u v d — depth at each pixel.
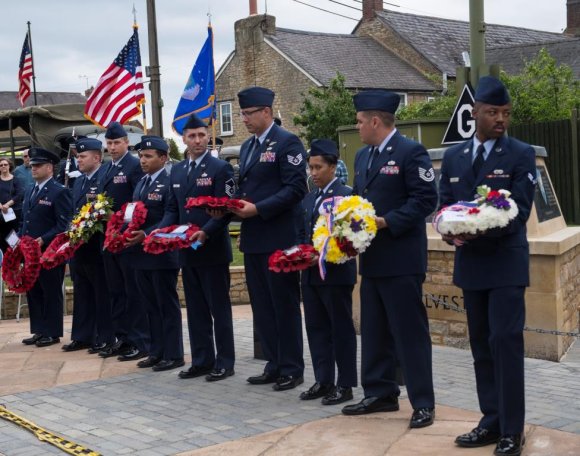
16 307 11.62
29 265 8.88
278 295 6.85
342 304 6.34
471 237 4.89
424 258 5.78
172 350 7.89
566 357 7.71
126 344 8.62
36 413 6.49
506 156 5.03
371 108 5.78
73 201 8.97
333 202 5.99
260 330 7.14
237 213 6.59
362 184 5.88
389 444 5.33
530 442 5.26
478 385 5.28
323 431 5.68
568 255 8.02
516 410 4.99
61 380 7.60
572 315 8.24
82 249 8.67
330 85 25.83
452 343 8.23
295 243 6.81
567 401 6.25
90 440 5.73
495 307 5.00
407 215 5.58
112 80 12.72
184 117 13.02
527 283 5.04
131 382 7.41
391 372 6.05
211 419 6.12
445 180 5.34
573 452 5.05
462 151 5.24
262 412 6.26
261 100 6.79
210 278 7.30
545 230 7.88
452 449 5.16
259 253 6.87
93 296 8.99
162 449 5.47
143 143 8.00
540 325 7.58
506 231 4.88
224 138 33.94
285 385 6.88
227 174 7.22
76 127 17.86
